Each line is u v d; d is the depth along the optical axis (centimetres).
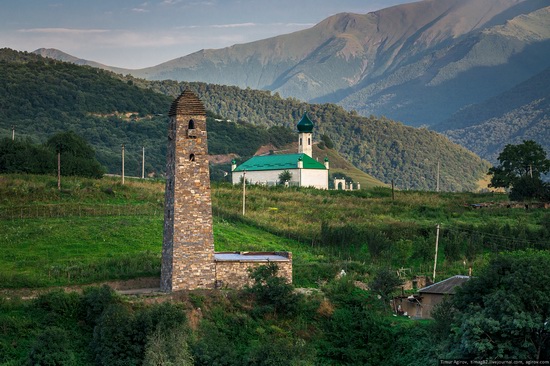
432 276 12194
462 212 17350
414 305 10462
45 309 8925
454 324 8438
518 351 8012
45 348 8125
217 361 8319
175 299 9250
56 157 17150
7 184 14750
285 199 17675
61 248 11375
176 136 9631
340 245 13375
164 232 9838
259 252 10919
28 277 9881
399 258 13112
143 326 8481
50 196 14212
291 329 9412
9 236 11669
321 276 11238
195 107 9700
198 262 9656
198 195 9675
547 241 14025
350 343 9388
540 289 8362
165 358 8025
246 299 9600
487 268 9200
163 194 15675
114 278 10156
